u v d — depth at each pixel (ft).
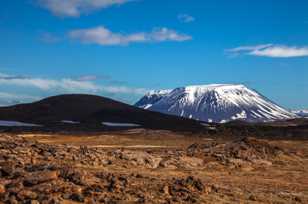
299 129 563.48
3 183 90.38
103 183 100.01
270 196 120.67
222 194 110.93
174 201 93.76
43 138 396.78
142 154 184.96
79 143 354.95
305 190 143.23
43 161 141.49
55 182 92.68
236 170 194.90
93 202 84.74
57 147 171.63
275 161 226.38
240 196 113.39
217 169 193.36
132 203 87.86
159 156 194.49
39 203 79.46
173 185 108.58
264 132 549.54
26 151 148.56
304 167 216.74
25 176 95.61
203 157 213.05
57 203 80.74
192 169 184.75
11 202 79.71
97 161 160.86
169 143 383.04
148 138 452.76
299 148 339.57
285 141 417.90
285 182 163.12
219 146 246.47
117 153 181.47
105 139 405.39
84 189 92.43
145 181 113.29
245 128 575.38
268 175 183.11
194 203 94.99
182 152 223.71
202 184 111.45
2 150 143.74
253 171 196.44
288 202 114.52
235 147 239.30
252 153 232.53
